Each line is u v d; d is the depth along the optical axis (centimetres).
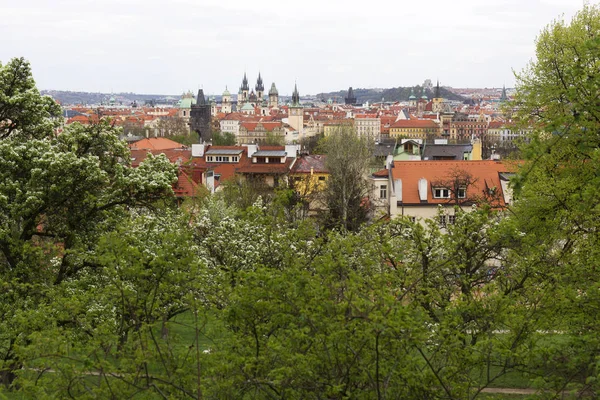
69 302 2797
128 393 2122
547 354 2258
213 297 2575
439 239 3388
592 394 2153
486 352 2277
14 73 4091
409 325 1945
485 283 3403
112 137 4097
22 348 2244
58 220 3922
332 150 9669
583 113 2561
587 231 3572
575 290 2789
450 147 11144
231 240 3969
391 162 8612
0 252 3966
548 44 4841
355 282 2233
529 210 3925
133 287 2759
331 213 8788
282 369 1936
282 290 2180
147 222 3762
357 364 2047
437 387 2186
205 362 2183
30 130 4081
